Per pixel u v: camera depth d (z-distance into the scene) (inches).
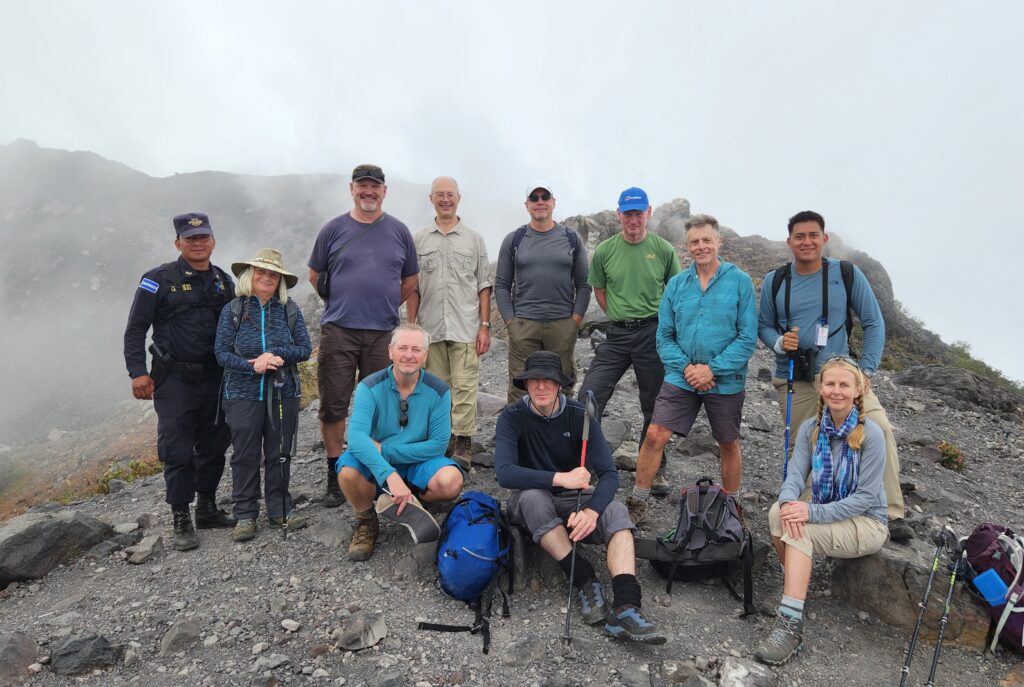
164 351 194.5
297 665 137.3
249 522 197.9
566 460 172.4
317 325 1109.7
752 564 173.6
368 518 187.6
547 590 169.6
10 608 167.0
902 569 157.5
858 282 180.1
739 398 187.5
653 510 216.4
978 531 150.5
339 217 220.8
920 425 361.7
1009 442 344.5
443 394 185.0
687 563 168.9
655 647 146.2
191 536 197.3
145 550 190.4
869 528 153.9
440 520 197.6
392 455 180.5
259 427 196.9
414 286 233.3
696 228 187.2
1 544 176.1
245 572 179.0
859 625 158.9
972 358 670.5
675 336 195.6
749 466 267.0
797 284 187.2
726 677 131.3
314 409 382.9
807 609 165.8
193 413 199.6
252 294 196.2
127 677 135.0
